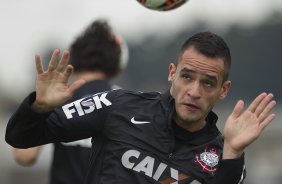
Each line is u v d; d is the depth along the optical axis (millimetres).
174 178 17750
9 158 92062
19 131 17562
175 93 17734
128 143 17906
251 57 148000
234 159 17328
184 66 17625
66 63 17344
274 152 86562
